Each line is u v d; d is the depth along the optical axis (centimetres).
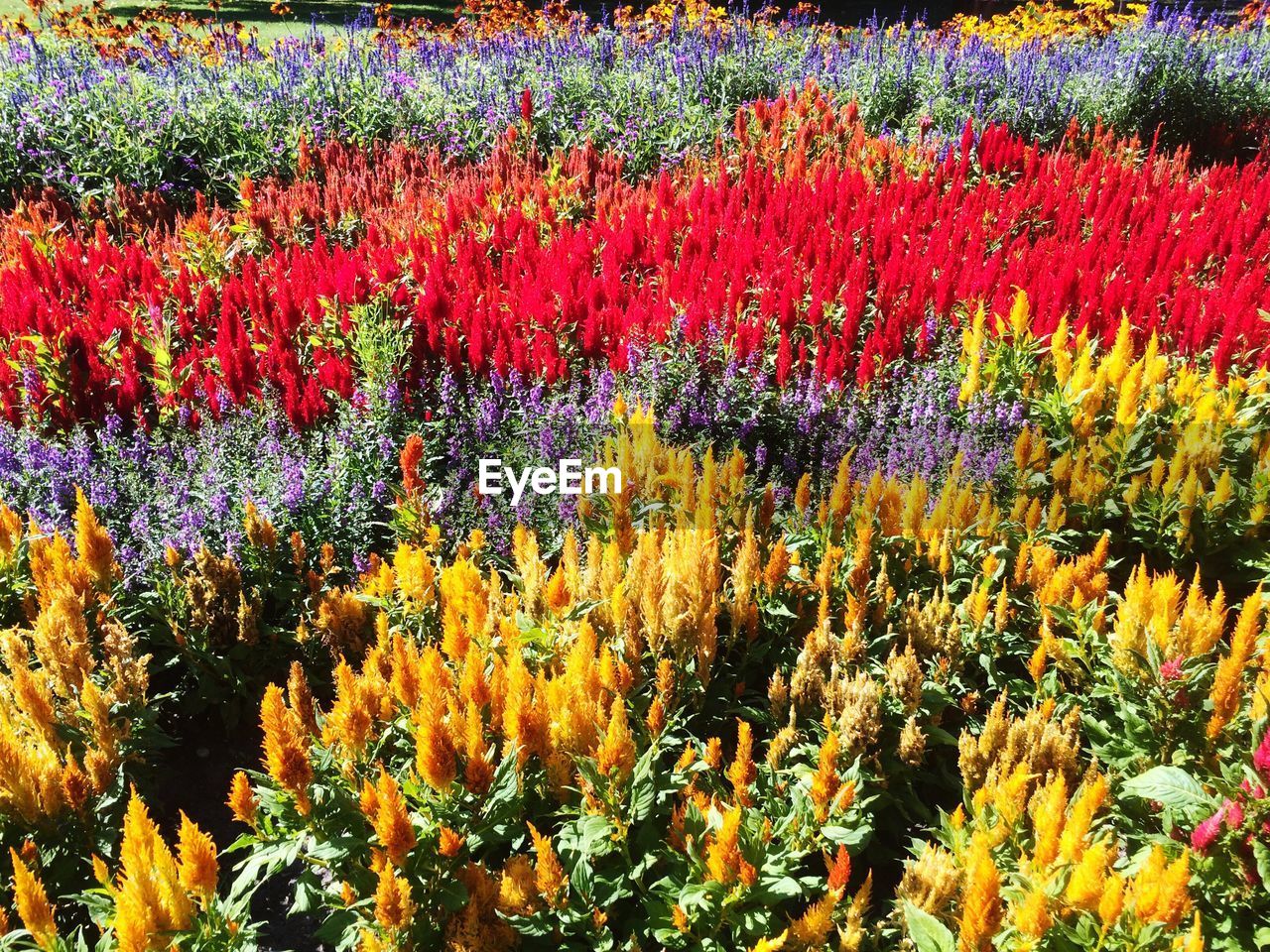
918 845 314
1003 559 429
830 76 1298
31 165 984
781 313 603
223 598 401
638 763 312
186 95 1087
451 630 331
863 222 804
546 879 273
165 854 257
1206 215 851
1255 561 471
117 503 465
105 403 529
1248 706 328
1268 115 1352
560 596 354
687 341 573
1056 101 1257
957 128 1195
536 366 560
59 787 311
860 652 367
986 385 550
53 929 261
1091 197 891
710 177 1001
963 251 756
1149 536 485
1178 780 295
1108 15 1738
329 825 293
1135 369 491
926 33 1656
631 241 732
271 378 558
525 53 1354
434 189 973
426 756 276
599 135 1133
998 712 334
